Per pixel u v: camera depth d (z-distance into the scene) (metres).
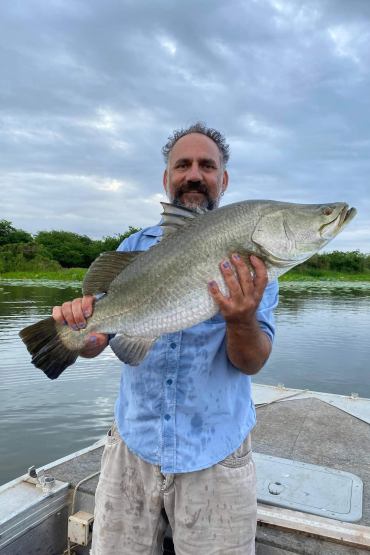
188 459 2.24
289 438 4.12
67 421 5.93
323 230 2.39
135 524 2.38
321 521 2.67
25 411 6.26
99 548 2.43
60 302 17.47
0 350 9.70
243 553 2.26
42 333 2.49
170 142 3.27
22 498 2.85
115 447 2.48
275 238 2.31
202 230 2.31
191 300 2.28
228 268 2.06
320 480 3.25
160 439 2.28
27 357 9.15
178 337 2.34
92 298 2.49
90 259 72.56
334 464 3.62
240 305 2.06
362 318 15.64
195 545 2.24
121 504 2.41
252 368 2.35
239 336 2.19
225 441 2.30
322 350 10.50
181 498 2.26
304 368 8.89
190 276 2.29
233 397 2.45
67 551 3.03
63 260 68.62
